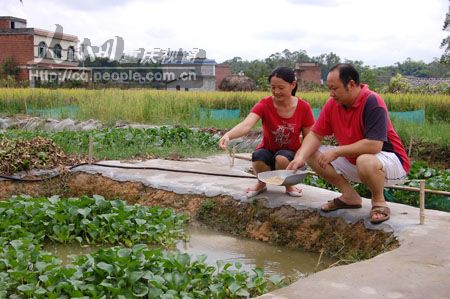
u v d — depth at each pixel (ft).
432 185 30.68
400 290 13.96
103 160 35.17
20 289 14.53
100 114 63.46
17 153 32.04
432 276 14.89
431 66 199.11
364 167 19.36
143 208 23.70
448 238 18.21
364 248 20.06
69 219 22.29
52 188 31.35
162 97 66.44
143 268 15.87
